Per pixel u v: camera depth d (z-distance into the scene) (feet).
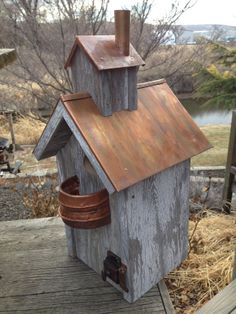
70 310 5.00
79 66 4.34
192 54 12.94
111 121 4.26
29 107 15.44
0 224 7.20
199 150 4.84
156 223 4.95
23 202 9.21
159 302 5.07
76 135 4.08
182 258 5.82
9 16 11.50
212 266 5.83
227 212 8.38
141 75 12.54
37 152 4.90
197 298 5.30
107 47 4.21
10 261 6.07
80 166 4.98
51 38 11.27
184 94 15.03
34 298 5.24
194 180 9.76
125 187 3.86
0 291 5.40
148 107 4.72
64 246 6.43
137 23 11.52
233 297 3.18
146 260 5.01
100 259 5.39
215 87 11.93
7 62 7.98
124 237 4.57
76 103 4.17
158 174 4.65
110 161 3.93
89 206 4.48
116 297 5.19
